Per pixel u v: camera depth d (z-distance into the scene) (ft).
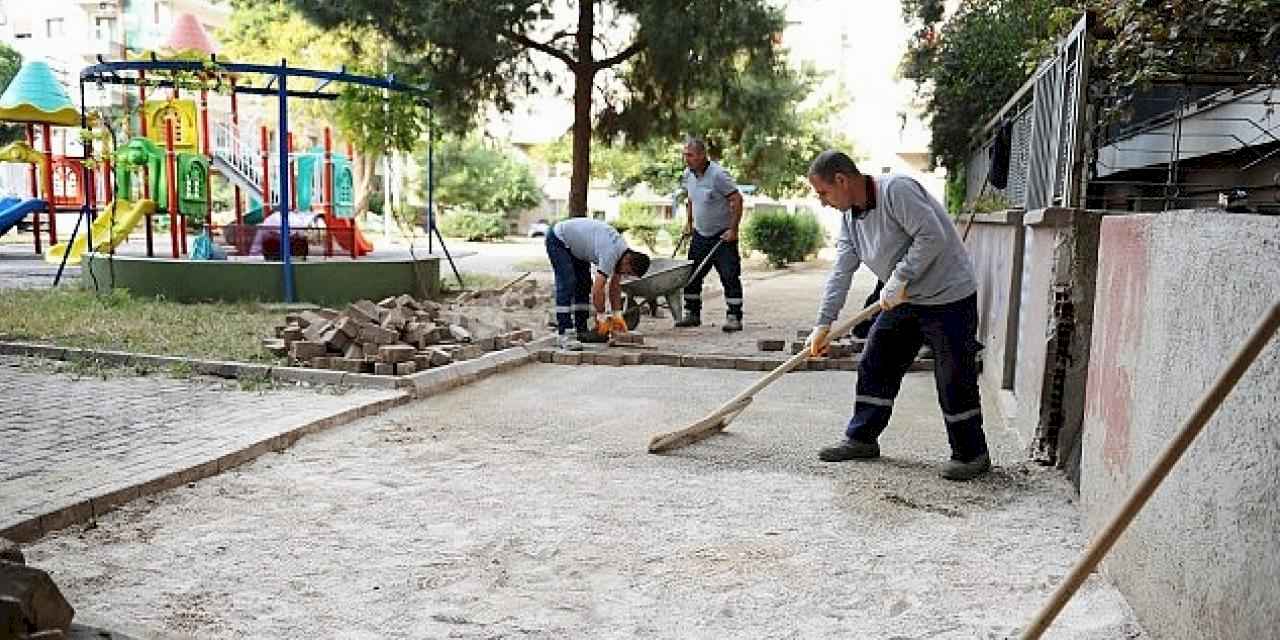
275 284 36.27
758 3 44.24
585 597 11.16
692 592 11.34
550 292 42.55
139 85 39.99
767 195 83.92
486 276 52.44
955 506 14.62
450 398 22.22
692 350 28.84
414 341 24.98
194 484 15.12
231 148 48.73
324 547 12.59
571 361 27.32
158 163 41.73
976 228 30.09
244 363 23.43
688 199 35.73
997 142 29.22
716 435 18.88
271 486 15.15
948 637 10.18
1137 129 25.61
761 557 12.43
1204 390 8.91
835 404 22.11
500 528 13.41
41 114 56.54
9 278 44.32
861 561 12.34
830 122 91.35
